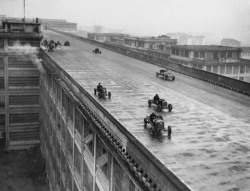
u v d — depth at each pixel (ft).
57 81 114.52
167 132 49.93
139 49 311.27
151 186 38.40
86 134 78.43
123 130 49.14
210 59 235.61
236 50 239.09
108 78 96.43
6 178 144.87
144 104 67.92
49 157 146.92
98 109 63.21
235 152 43.55
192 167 38.47
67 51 168.35
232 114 63.87
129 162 45.06
